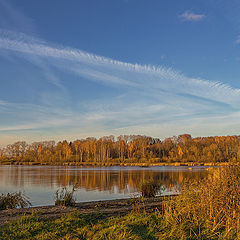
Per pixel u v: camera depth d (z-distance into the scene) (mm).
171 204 8703
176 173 37938
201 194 8070
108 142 98625
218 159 69250
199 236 6434
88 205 11586
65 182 25719
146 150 94812
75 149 98812
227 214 7125
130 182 25594
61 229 7098
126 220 7730
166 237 6395
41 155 89562
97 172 41656
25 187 21781
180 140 105500
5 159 89125
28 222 7855
